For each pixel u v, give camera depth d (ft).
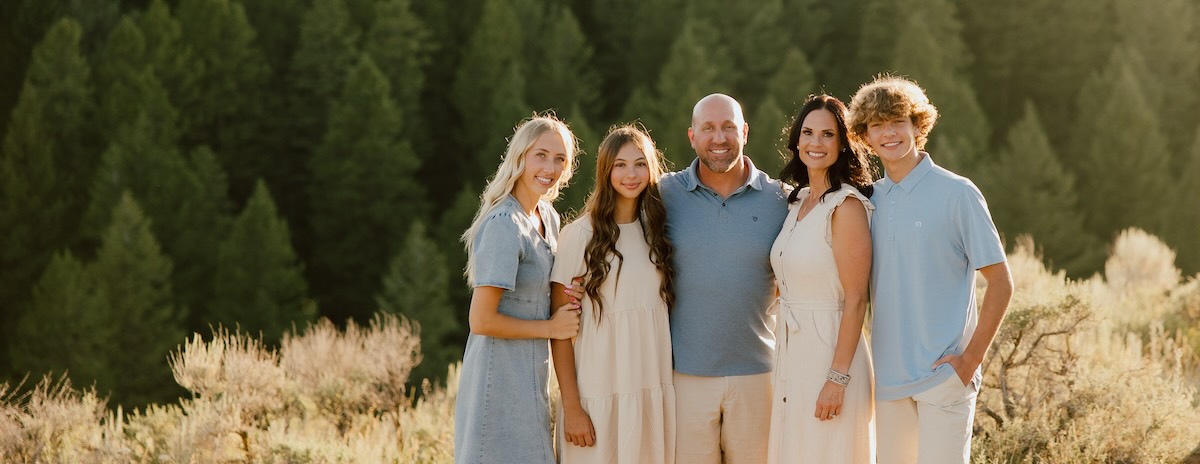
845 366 11.44
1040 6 165.17
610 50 175.94
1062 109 163.22
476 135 144.15
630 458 11.82
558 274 11.93
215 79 135.54
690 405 12.56
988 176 123.44
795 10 166.91
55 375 89.76
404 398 21.09
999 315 10.87
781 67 146.10
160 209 111.14
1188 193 126.62
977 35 169.99
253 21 151.94
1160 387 15.31
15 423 17.35
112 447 16.66
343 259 128.57
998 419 14.93
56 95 118.62
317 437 17.84
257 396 18.53
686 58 136.87
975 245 10.92
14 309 108.88
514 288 11.36
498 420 11.60
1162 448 13.87
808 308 11.84
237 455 17.16
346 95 130.31
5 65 136.77
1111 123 134.21
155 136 119.14
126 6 163.02
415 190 132.87
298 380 20.66
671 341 12.58
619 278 11.90
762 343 12.71
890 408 11.41
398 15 145.69
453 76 160.66
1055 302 15.26
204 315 108.06
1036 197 121.19
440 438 17.76
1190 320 22.80
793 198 12.41
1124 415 14.47
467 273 11.95
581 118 116.47
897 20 154.81
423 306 103.55
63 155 118.42
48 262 111.86
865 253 11.48
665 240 12.19
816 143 11.73
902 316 11.28
